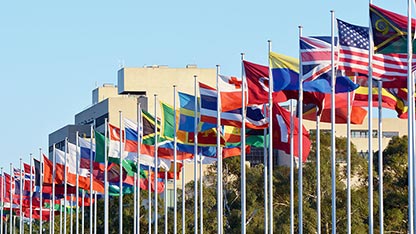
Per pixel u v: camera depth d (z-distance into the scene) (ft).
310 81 283.38
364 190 488.44
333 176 285.84
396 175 496.23
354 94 294.46
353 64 270.05
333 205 286.66
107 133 469.57
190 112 347.97
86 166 436.76
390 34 252.42
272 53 289.94
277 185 509.35
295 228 494.59
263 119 314.55
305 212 481.87
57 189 491.72
